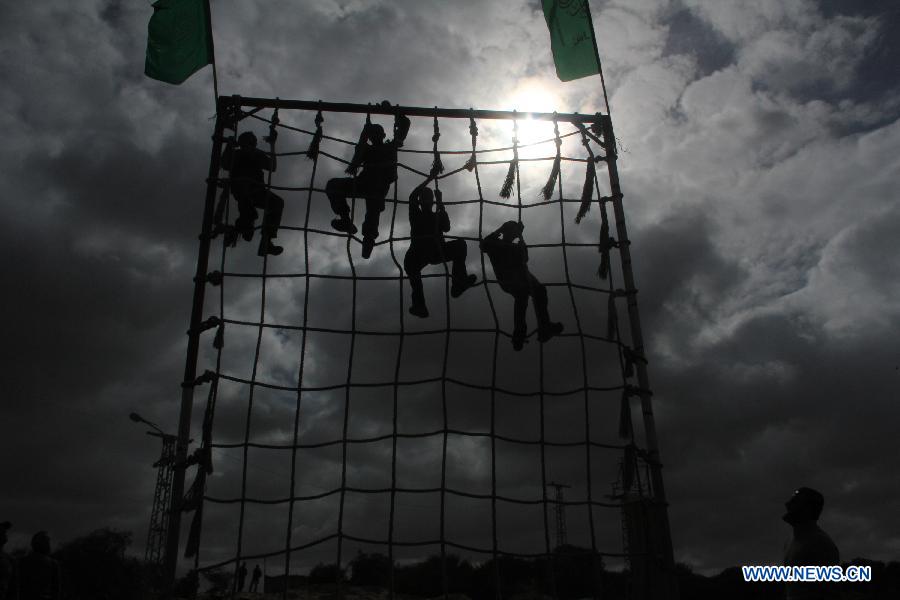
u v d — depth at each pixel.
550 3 10.16
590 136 9.55
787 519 5.88
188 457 7.36
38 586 10.70
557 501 7.67
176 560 7.00
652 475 8.09
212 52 9.09
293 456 7.48
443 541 7.25
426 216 9.36
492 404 7.99
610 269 9.04
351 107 9.20
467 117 9.48
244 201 9.16
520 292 9.23
